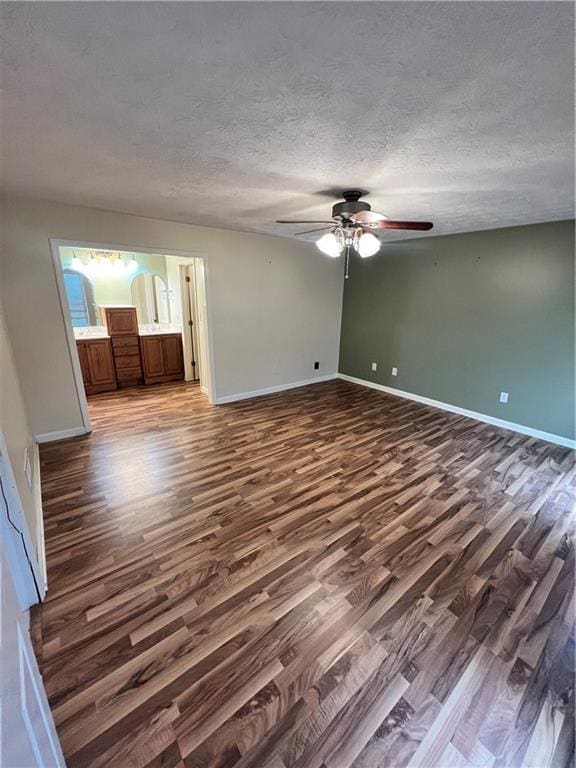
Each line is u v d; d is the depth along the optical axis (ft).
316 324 18.25
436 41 3.20
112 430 12.39
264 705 4.39
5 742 1.86
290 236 15.30
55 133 5.25
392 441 11.94
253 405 15.31
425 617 5.63
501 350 13.19
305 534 7.41
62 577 6.19
